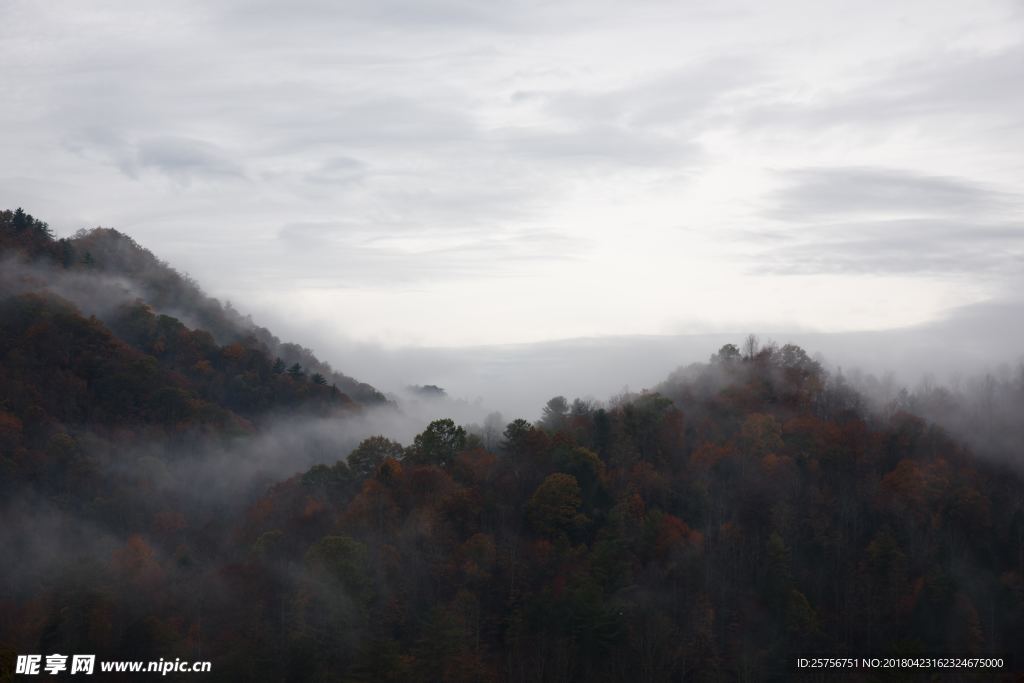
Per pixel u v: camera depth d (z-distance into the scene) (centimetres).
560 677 11738
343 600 12388
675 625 12375
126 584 13512
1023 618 12925
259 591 13125
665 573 13250
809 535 14312
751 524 14438
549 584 12975
